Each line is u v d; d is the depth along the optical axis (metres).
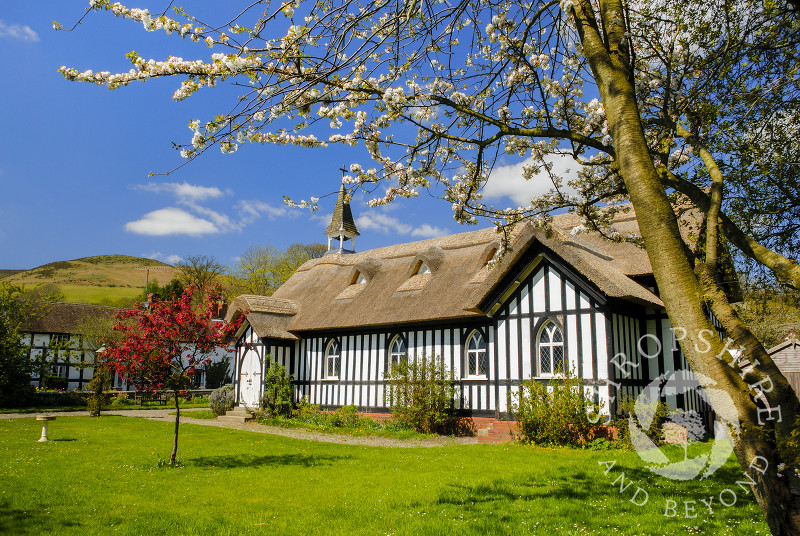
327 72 4.90
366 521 6.89
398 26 5.25
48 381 38.56
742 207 7.03
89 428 19.80
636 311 15.75
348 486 9.12
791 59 6.37
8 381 30.30
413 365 18.33
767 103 6.62
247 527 6.69
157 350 11.77
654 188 3.86
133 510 7.59
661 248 3.77
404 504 7.70
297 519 7.04
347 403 21.70
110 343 12.32
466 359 18.27
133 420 23.45
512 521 6.68
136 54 4.92
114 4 4.71
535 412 14.13
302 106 5.36
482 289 16.17
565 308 15.20
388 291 21.80
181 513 7.41
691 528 6.21
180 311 12.26
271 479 9.85
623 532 6.18
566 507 7.27
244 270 57.00
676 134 5.79
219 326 12.76
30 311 32.78
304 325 23.45
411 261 22.50
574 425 13.54
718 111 6.36
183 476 10.20
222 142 5.32
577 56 6.54
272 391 22.84
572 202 7.34
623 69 4.24
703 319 3.58
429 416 17.91
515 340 16.16
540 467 10.46
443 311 18.28
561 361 15.21
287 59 4.91
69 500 8.20
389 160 6.60
